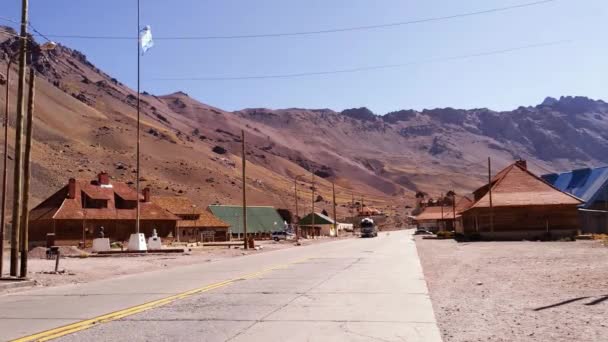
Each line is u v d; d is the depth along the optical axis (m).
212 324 10.18
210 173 184.88
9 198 98.44
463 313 11.13
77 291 17.00
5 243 66.56
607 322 9.84
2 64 189.25
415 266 24.06
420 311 11.38
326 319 10.52
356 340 8.68
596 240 49.28
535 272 19.77
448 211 132.00
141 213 74.94
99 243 47.47
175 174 172.88
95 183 75.69
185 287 16.91
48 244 47.91
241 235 105.88
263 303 12.80
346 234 135.88
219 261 33.47
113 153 172.00
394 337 8.87
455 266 23.86
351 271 21.55
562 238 53.12
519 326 9.62
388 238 81.88
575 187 68.69
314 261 28.62
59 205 69.81
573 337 8.66
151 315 11.38
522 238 57.66
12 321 11.18
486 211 59.94
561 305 11.88
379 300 13.09
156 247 48.75
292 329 9.58
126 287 17.67
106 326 10.22
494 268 22.17
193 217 92.25
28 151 21.06
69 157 149.75
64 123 194.88
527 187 61.84
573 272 19.14
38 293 16.86
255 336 9.05
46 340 9.05
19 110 21.27
